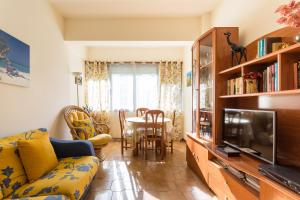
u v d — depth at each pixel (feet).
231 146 7.46
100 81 17.89
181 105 17.97
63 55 12.51
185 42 12.90
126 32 12.55
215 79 8.40
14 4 7.34
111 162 11.49
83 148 8.09
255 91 6.54
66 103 13.12
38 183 5.52
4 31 6.70
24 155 5.91
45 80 9.96
